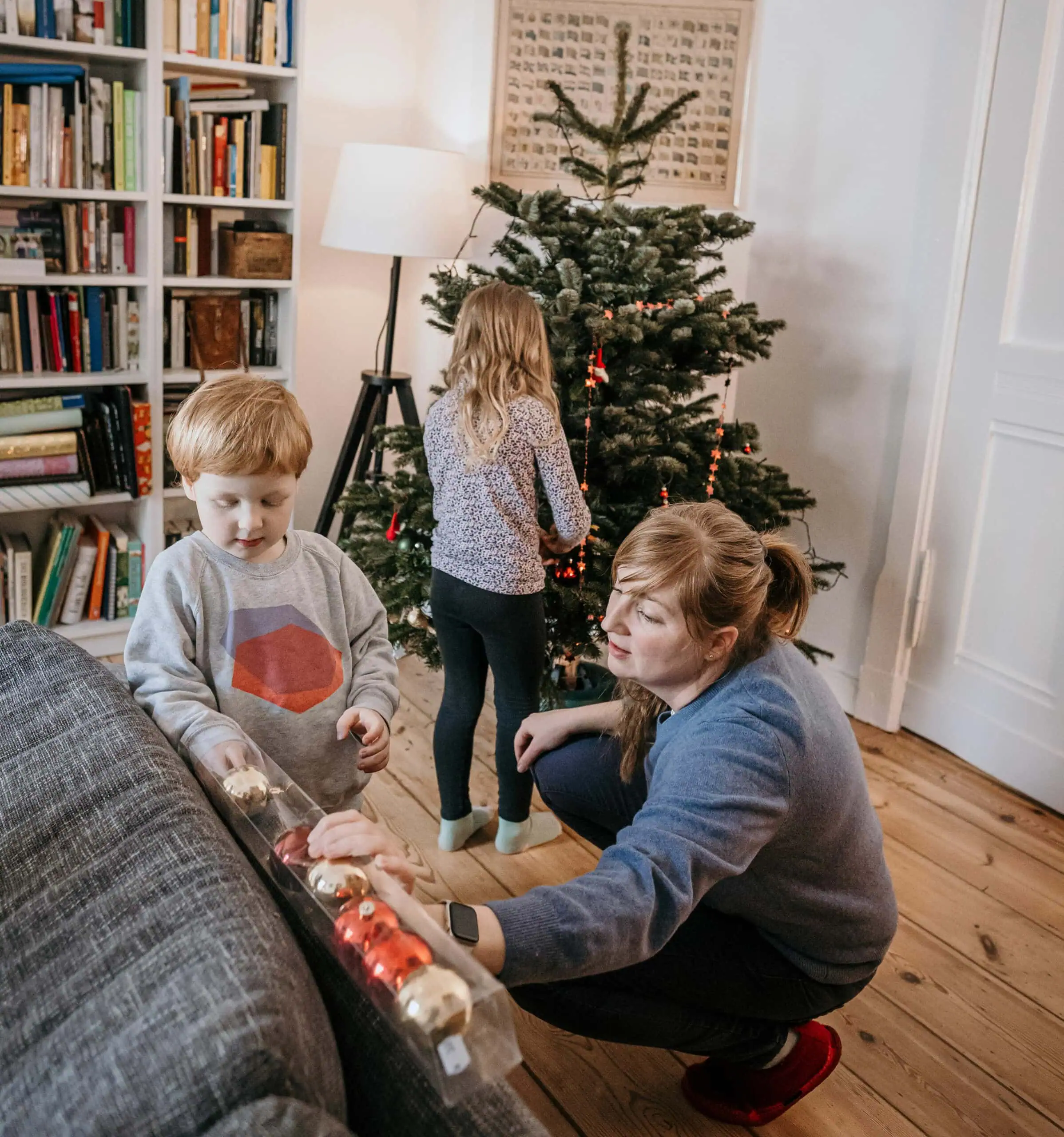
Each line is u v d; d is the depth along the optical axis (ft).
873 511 10.10
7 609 10.05
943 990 6.51
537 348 6.82
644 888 3.53
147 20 9.41
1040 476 8.66
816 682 4.46
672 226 7.98
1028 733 8.93
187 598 4.47
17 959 2.64
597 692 8.86
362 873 2.68
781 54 10.30
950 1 8.83
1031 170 8.47
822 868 4.46
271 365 11.16
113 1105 2.03
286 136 10.52
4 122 9.03
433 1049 2.20
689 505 4.33
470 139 11.07
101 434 10.07
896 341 9.67
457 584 7.00
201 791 3.31
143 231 9.94
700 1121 5.38
